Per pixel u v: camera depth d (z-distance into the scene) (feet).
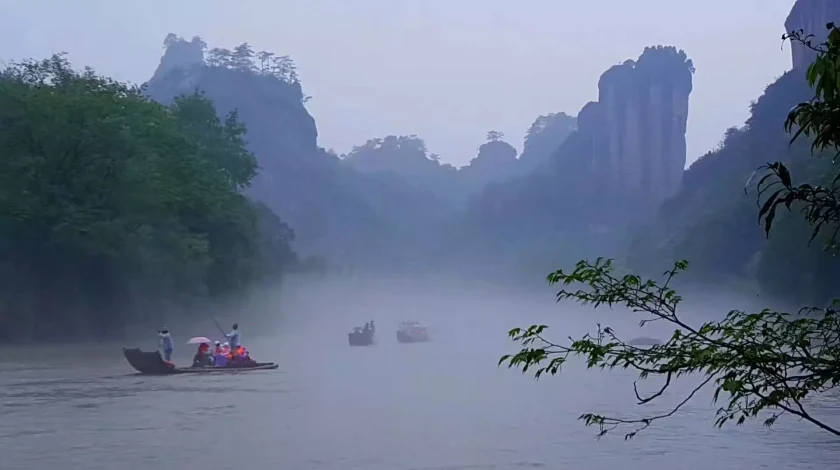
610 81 648.38
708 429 73.51
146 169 203.00
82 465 57.93
